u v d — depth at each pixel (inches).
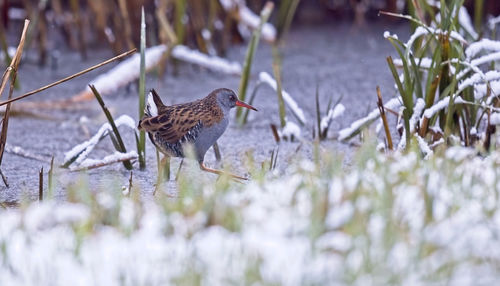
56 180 340.2
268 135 416.8
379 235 215.0
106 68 550.6
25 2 564.1
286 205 243.8
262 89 512.4
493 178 267.6
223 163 367.2
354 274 193.5
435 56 338.6
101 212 242.7
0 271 205.9
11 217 247.3
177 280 192.7
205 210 234.5
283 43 602.5
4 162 371.9
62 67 561.3
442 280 194.9
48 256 213.8
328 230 226.4
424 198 239.5
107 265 206.4
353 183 258.2
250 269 193.8
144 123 329.1
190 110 335.0
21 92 502.3
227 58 580.7
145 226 233.1
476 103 341.4
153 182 336.5
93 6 550.6
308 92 496.4
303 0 682.8
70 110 472.1
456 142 312.8
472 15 609.6
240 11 562.6
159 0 516.4
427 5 379.2
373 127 412.5
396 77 340.2
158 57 489.7
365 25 661.3
